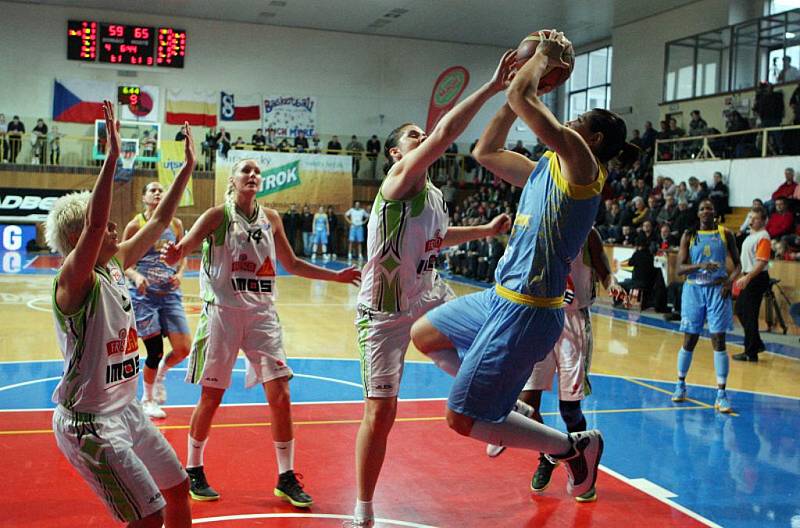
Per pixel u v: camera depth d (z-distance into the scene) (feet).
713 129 61.21
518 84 9.70
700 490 15.89
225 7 88.99
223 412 20.83
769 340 39.52
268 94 97.81
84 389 9.21
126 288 9.91
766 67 61.82
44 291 47.47
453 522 13.51
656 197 55.01
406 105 103.09
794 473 17.31
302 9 89.20
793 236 44.04
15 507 13.44
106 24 90.22
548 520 13.76
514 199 71.87
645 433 20.54
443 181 96.22
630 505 14.76
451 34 99.30
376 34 100.99
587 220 10.57
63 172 82.99
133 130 89.04
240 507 13.83
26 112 89.15
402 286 12.38
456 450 17.93
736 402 24.85
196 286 53.11
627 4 78.89
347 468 16.30
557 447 12.16
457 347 11.70
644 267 49.24
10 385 23.35
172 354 20.74
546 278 10.73
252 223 14.66
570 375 15.24
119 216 84.94
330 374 26.81
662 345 36.47
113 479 9.26
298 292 54.49
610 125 10.92
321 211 86.79
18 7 88.38
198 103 94.94
